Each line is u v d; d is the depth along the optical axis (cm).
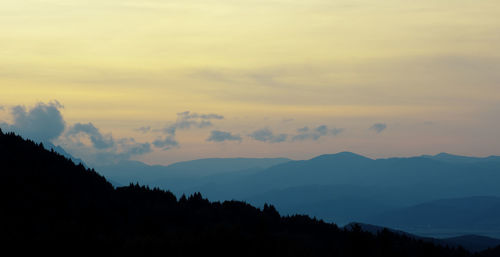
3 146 17200
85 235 13562
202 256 13788
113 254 13088
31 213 14188
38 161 17138
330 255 15512
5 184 15100
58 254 12688
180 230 15312
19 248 12475
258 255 14100
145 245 13512
